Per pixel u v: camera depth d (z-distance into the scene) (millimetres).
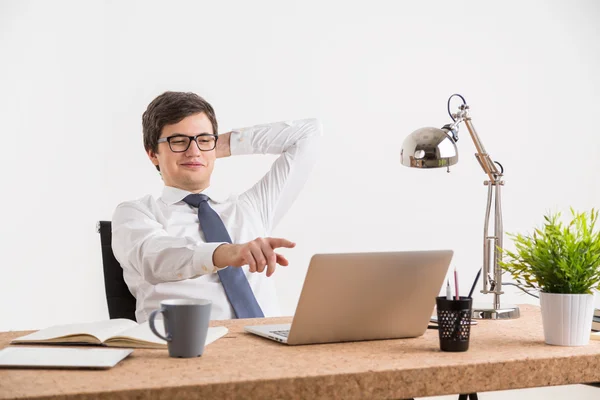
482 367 1041
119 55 3096
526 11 3619
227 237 1992
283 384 935
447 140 1692
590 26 3729
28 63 2998
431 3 3473
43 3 3012
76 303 3068
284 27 3270
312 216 3326
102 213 3098
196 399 896
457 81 3523
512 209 3629
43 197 3023
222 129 3203
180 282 1895
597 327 1520
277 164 2330
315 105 3320
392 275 1203
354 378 968
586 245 1214
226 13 3197
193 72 3170
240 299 1904
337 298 1176
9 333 1354
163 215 1990
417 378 1002
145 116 2090
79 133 3062
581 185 3738
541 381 1079
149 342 1147
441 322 1140
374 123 3402
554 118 3686
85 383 903
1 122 2963
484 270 1637
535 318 1564
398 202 3455
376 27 3395
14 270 2982
